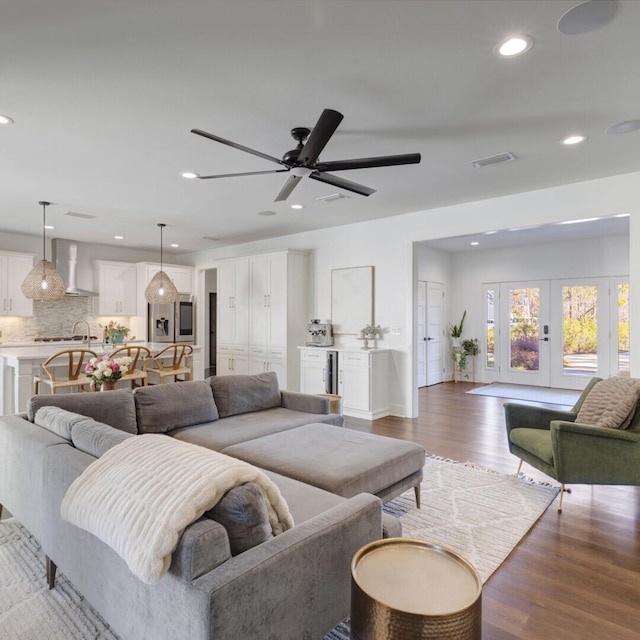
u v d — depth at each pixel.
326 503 1.93
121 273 7.85
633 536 2.58
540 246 8.03
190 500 1.27
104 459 1.65
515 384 8.33
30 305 6.65
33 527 2.13
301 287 6.65
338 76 2.35
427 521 2.74
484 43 2.07
